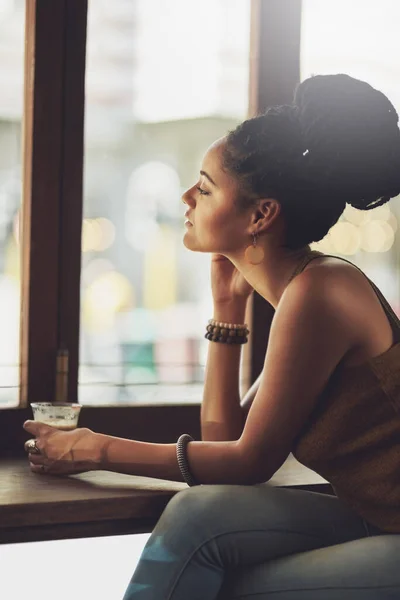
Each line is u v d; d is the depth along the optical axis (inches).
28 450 62.0
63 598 86.8
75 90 71.6
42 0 69.7
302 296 53.4
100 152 74.1
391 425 52.2
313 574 49.9
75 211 72.3
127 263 75.8
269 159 55.2
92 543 88.0
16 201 72.1
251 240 58.2
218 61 77.9
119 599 88.4
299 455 54.7
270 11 77.9
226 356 65.5
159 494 56.7
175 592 50.9
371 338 53.4
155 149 75.9
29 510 53.4
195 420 77.3
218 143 58.2
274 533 51.6
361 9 84.0
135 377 76.2
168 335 77.4
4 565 86.0
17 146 71.9
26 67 71.3
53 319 71.9
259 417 53.6
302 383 52.7
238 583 52.2
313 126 54.5
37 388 71.8
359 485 52.8
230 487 53.2
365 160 55.1
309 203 55.9
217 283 65.8
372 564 49.1
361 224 84.4
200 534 51.0
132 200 75.5
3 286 72.0
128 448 56.8
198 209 59.4
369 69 84.9
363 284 54.6
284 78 78.7
